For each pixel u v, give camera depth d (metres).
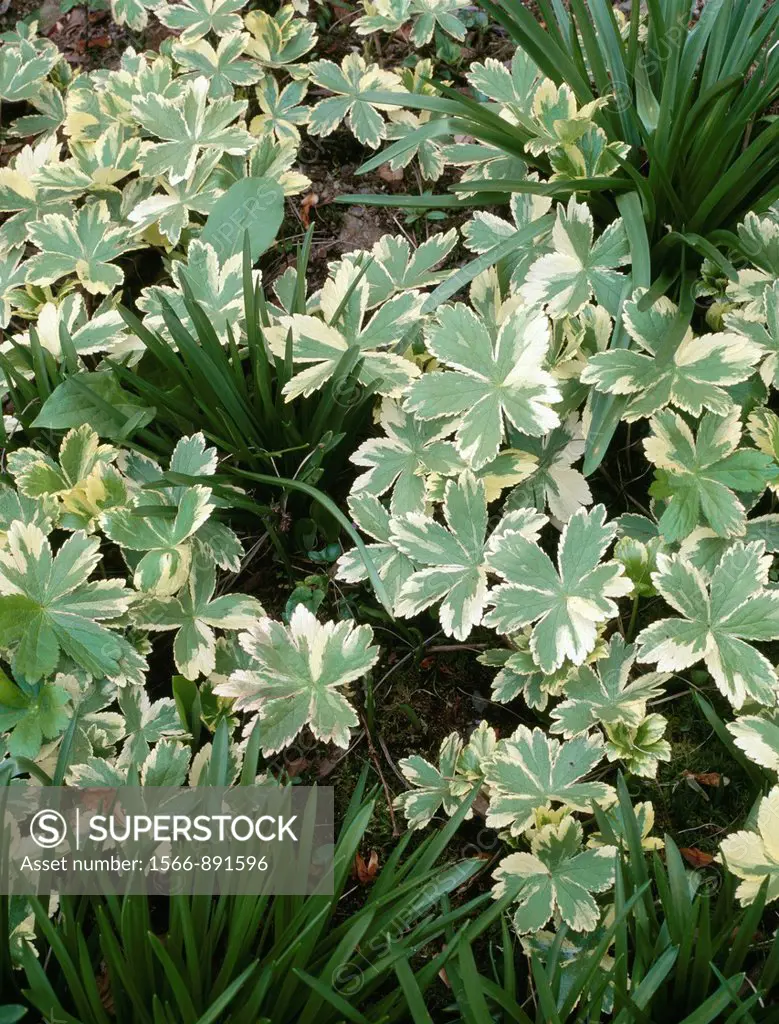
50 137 1.16
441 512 1.05
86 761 0.90
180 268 1.02
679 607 0.89
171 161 1.09
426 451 0.98
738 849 0.83
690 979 0.81
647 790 0.94
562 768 0.88
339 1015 0.80
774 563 0.97
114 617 0.92
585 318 0.98
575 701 0.91
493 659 0.95
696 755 0.95
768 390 0.98
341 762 0.96
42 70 1.19
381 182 1.19
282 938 0.79
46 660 0.89
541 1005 0.76
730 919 0.82
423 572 0.92
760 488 0.91
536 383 0.92
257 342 0.95
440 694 0.99
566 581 0.90
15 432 1.04
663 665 0.88
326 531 1.01
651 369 0.93
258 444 0.99
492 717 0.98
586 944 0.84
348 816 0.86
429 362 1.04
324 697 0.89
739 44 0.98
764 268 0.96
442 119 1.01
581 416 1.01
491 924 0.88
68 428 1.01
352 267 1.01
